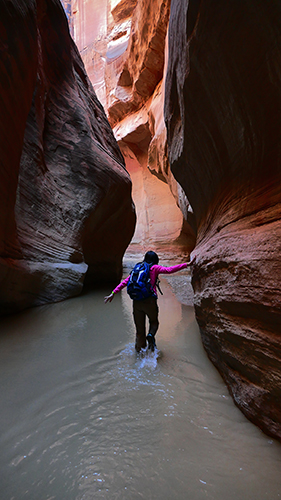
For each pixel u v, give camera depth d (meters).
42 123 5.86
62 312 4.80
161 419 1.83
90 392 2.19
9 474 1.36
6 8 2.94
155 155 15.51
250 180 2.27
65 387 2.26
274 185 1.91
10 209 3.95
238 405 1.95
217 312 2.39
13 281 4.29
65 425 1.76
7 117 3.35
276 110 1.78
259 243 1.79
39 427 1.74
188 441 1.62
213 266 2.54
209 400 2.08
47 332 3.69
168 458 1.49
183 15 2.66
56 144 6.56
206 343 2.93
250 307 1.79
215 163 3.03
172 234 19.02
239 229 2.24
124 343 3.35
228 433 1.69
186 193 4.74
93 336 3.61
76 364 2.72
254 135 2.09
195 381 2.39
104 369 2.62
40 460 1.46
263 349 1.66
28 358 2.84
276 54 1.62
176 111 3.96
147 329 4.09
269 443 1.59
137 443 1.60
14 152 3.70
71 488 1.29
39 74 5.57
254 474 1.38
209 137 2.90
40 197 5.59
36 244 5.29
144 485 1.31
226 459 1.48
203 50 2.23
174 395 2.15
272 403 1.59
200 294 3.04
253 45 1.76
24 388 2.23
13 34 3.11
